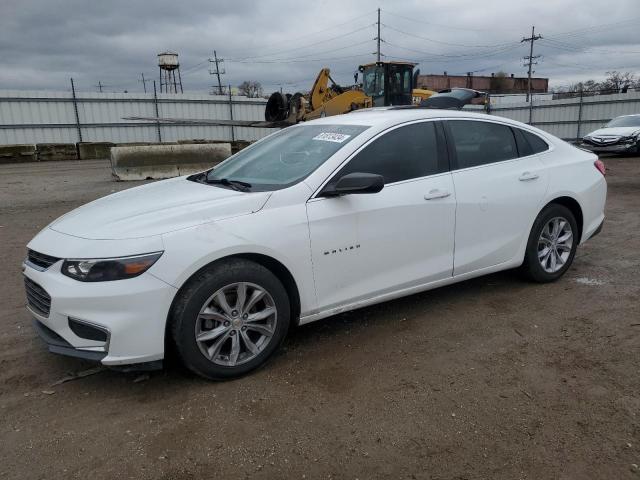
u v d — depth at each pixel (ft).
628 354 11.50
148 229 9.98
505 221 14.37
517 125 15.29
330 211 11.45
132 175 49.49
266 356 11.03
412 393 10.16
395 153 12.73
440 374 10.86
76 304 9.52
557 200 15.74
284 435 8.95
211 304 10.36
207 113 112.37
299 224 11.05
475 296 15.17
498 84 246.68
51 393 10.38
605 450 8.39
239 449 8.61
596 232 17.06
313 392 10.27
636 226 23.80
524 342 12.23
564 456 8.29
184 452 8.55
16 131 97.60
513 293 15.31
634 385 10.25
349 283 11.95
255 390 10.36
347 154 12.03
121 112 104.99
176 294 9.92
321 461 8.30
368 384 10.53
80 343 9.75
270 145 14.30
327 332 12.98
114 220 10.62
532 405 9.67
